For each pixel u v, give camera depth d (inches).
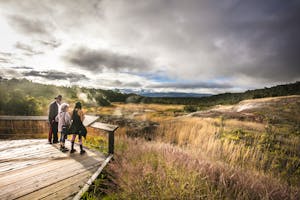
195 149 244.4
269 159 220.1
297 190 127.5
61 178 121.5
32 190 105.2
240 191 108.0
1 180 115.3
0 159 151.3
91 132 366.0
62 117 177.3
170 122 504.1
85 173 130.6
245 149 245.8
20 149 181.5
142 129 429.4
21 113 455.8
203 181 116.2
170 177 114.3
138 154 172.4
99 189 117.0
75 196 100.3
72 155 168.1
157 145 213.0
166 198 97.5
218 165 150.3
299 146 258.8
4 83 502.0
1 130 301.9
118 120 534.0
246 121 547.2
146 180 116.2
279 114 589.6
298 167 201.2
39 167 138.4
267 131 342.6
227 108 960.9
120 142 246.2
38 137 304.8
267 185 125.1
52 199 97.9
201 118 605.6
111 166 142.7
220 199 99.9
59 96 206.1
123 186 112.3
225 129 378.6
